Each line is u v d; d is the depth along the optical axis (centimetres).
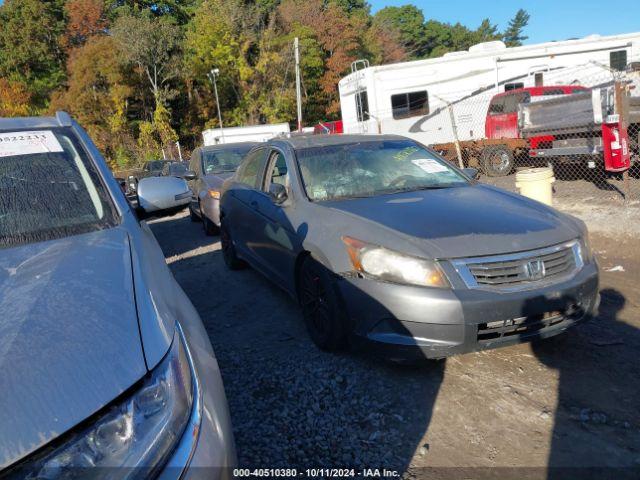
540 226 334
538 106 1083
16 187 249
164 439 133
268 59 4338
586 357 349
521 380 324
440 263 299
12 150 268
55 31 5088
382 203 375
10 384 124
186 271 639
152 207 301
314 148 462
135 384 134
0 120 292
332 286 340
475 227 326
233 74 4438
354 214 355
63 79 4981
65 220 236
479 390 314
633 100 968
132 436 129
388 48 6081
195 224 1040
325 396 315
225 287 553
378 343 310
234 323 447
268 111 4391
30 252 203
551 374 330
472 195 397
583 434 271
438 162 473
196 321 194
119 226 235
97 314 150
